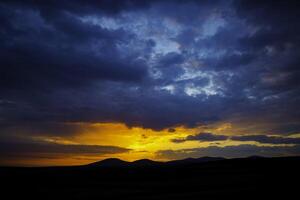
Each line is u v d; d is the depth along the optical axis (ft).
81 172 297.74
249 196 118.21
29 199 134.72
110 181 217.97
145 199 127.24
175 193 142.51
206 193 134.92
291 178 168.04
